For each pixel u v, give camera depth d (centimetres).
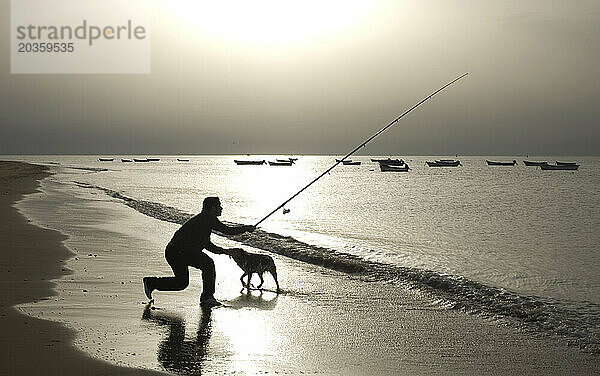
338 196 4850
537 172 14062
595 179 9781
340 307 997
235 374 647
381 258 1548
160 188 5162
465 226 2616
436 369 686
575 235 2317
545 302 1073
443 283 1190
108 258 1386
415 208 3650
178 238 988
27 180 5647
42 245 1552
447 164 17875
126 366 657
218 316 911
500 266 1512
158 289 984
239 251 1143
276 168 17188
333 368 682
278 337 805
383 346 775
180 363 677
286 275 1304
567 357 739
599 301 1088
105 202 3167
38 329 792
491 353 753
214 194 4566
